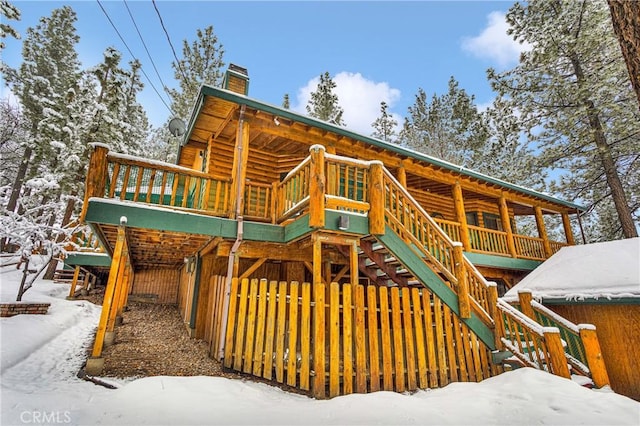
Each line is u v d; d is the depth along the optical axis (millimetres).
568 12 12461
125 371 4555
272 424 2889
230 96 5992
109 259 10539
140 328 7668
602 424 2895
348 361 4262
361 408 3281
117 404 3127
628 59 2939
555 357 4680
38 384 3768
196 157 10469
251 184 6199
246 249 5898
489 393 3822
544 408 3258
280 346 4422
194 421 2852
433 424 2982
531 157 14797
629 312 6234
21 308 6945
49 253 7910
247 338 4633
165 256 8992
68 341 6148
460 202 9820
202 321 7066
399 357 4578
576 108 12914
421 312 5031
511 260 10172
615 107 11750
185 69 17547
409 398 3662
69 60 20312
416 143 20484
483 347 5457
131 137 18531
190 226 5230
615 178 12625
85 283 12398
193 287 7480
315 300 4461
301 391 4199
